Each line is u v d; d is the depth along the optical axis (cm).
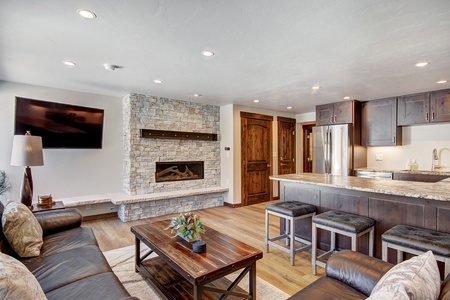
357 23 197
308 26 201
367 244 260
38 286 103
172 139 492
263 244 329
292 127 663
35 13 181
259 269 261
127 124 446
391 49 246
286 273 252
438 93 410
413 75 330
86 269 172
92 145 429
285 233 340
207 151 546
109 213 450
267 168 602
